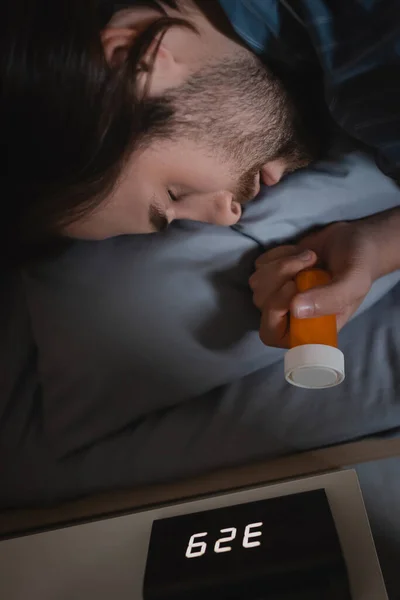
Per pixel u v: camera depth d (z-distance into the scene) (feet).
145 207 2.08
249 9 1.82
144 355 2.15
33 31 1.90
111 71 1.90
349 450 2.03
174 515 1.94
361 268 1.98
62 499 2.19
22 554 2.00
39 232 2.13
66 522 2.16
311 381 1.87
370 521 1.90
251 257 2.14
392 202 2.10
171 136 1.96
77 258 2.16
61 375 2.19
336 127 1.98
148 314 2.14
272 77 1.92
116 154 1.98
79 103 1.93
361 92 1.83
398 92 1.79
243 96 1.94
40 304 2.19
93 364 2.17
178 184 2.05
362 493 1.95
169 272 2.14
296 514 1.78
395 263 2.10
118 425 2.18
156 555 1.79
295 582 1.65
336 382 1.87
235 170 2.02
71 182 2.03
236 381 2.15
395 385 2.05
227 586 1.67
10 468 2.22
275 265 2.06
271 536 1.73
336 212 2.10
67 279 2.17
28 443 2.22
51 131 1.96
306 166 2.06
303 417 2.08
